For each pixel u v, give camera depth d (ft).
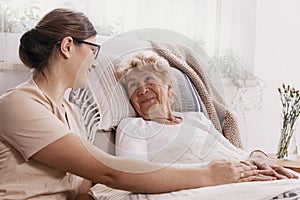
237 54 8.68
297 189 3.70
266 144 9.49
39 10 6.63
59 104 4.16
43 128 3.77
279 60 9.52
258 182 3.80
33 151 3.77
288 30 9.60
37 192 3.94
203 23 8.19
